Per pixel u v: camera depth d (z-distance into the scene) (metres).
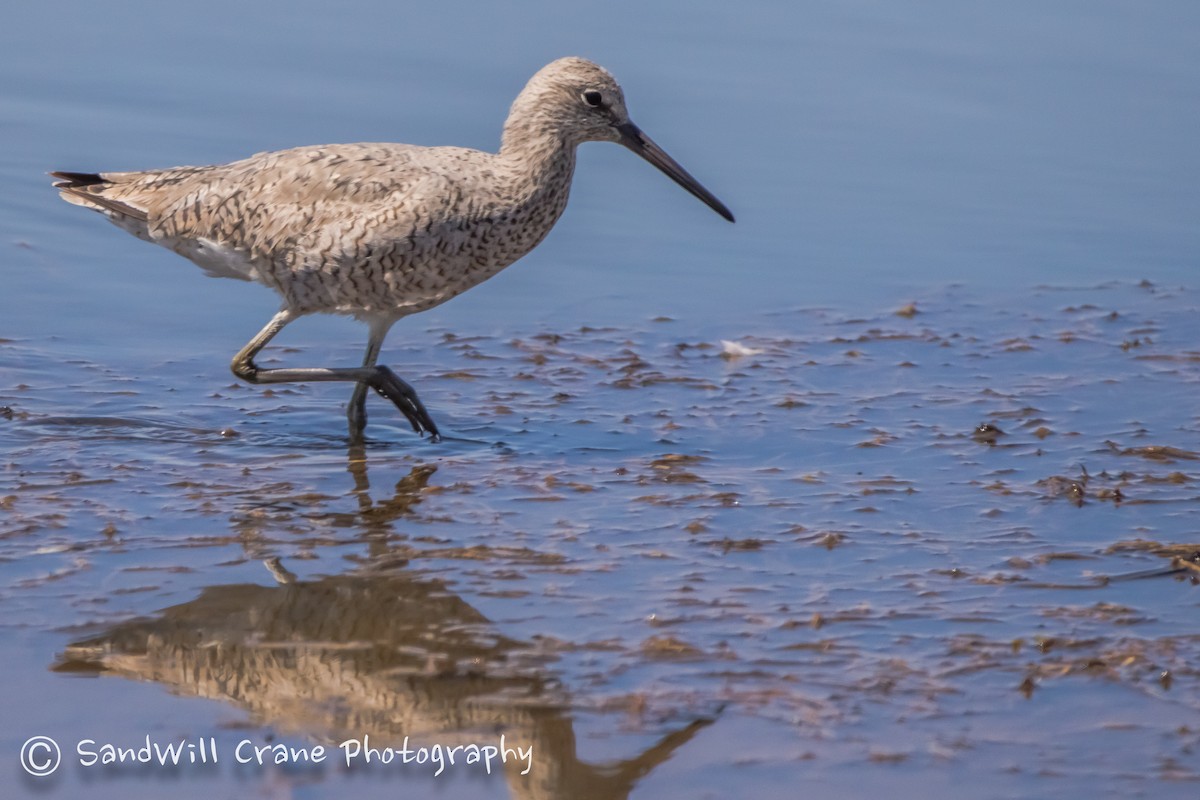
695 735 8.71
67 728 8.66
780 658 9.57
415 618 10.03
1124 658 9.58
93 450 12.77
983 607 10.32
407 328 16.38
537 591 10.45
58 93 20.42
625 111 14.03
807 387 14.91
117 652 9.48
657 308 16.95
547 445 13.39
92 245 17.77
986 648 9.72
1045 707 9.05
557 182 13.64
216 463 12.69
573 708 8.99
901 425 13.93
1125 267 18.06
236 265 13.55
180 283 17.03
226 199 13.32
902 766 8.41
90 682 9.14
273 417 13.93
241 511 11.67
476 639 9.75
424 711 8.98
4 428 13.09
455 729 8.82
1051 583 10.70
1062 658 9.60
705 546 11.27
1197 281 17.78
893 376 15.23
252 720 8.87
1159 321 16.73
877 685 9.26
